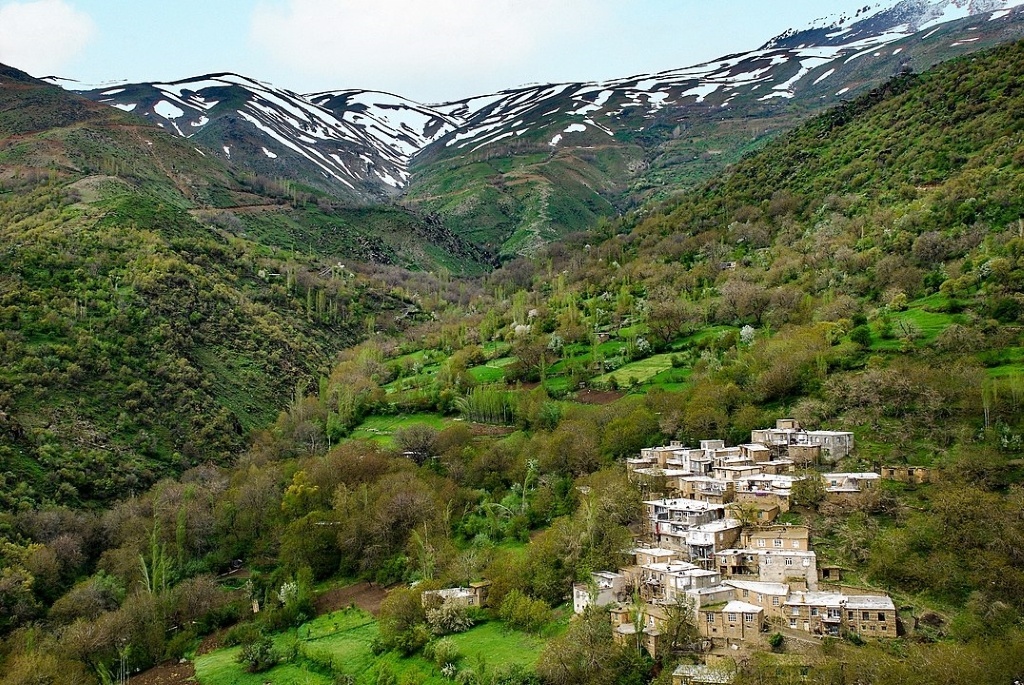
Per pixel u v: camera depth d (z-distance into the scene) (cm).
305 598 12144
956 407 11938
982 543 8888
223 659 11094
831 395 13362
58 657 10688
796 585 8919
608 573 9950
